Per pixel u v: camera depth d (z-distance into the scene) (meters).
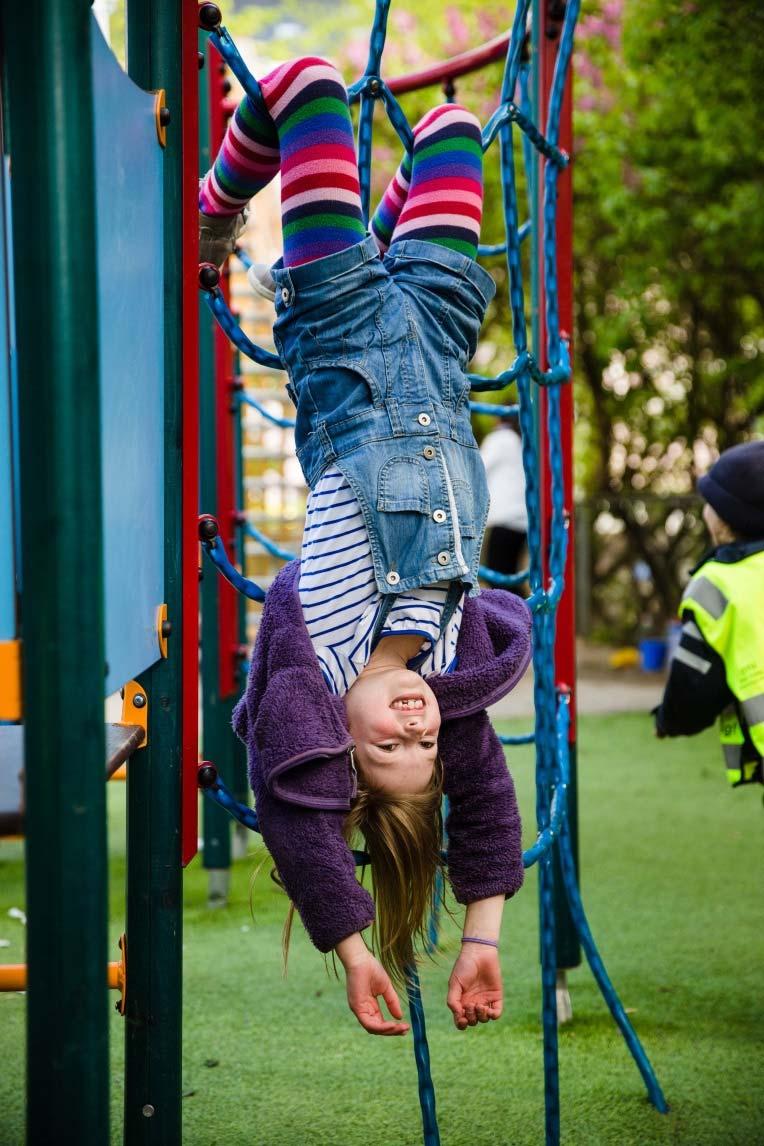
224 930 3.45
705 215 7.41
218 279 1.71
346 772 1.48
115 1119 2.29
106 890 1.17
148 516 1.56
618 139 7.72
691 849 4.09
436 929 1.93
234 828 4.30
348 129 1.64
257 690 1.57
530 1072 2.47
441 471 1.58
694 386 9.57
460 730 1.63
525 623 1.73
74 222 1.15
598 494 9.66
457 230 1.71
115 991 3.05
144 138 1.54
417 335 1.62
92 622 1.16
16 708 1.23
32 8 1.15
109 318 1.34
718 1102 2.32
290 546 8.12
